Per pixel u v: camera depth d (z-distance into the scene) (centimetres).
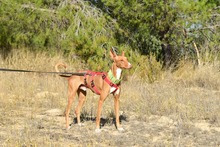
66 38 2023
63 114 1171
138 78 1933
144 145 860
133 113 1202
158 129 1010
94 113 1177
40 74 1908
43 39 2033
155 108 1207
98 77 962
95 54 1978
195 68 2047
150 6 1894
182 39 2062
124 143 874
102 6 2233
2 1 2016
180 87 1708
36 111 1199
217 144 883
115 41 2031
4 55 2105
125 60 932
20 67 1933
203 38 2133
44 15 2028
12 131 945
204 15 1908
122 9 1933
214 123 1070
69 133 957
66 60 2041
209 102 1320
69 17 2028
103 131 976
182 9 1838
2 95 1391
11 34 2064
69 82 995
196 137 934
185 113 1155
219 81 1830
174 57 2180
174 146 852
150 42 2222
